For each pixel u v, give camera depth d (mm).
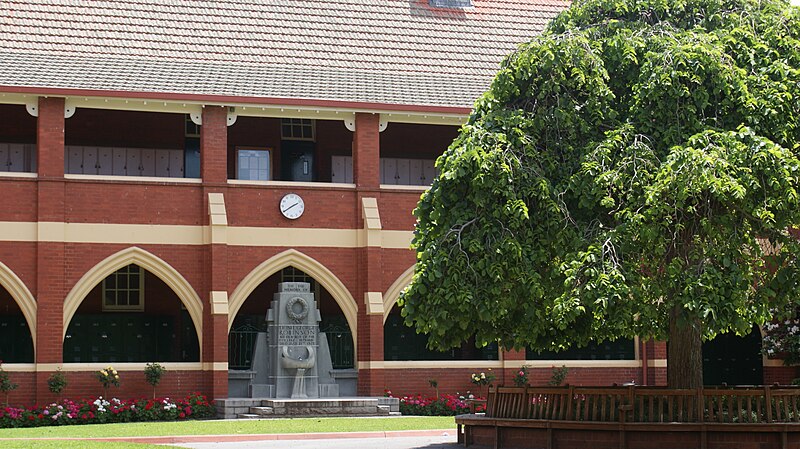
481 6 39469
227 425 26375
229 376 31031
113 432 24656
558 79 20781
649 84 20047
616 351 35406
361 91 33219
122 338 34719
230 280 31203
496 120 20922
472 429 21594
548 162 20719
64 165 32906
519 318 21109
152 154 34906
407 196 32812
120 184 30812
